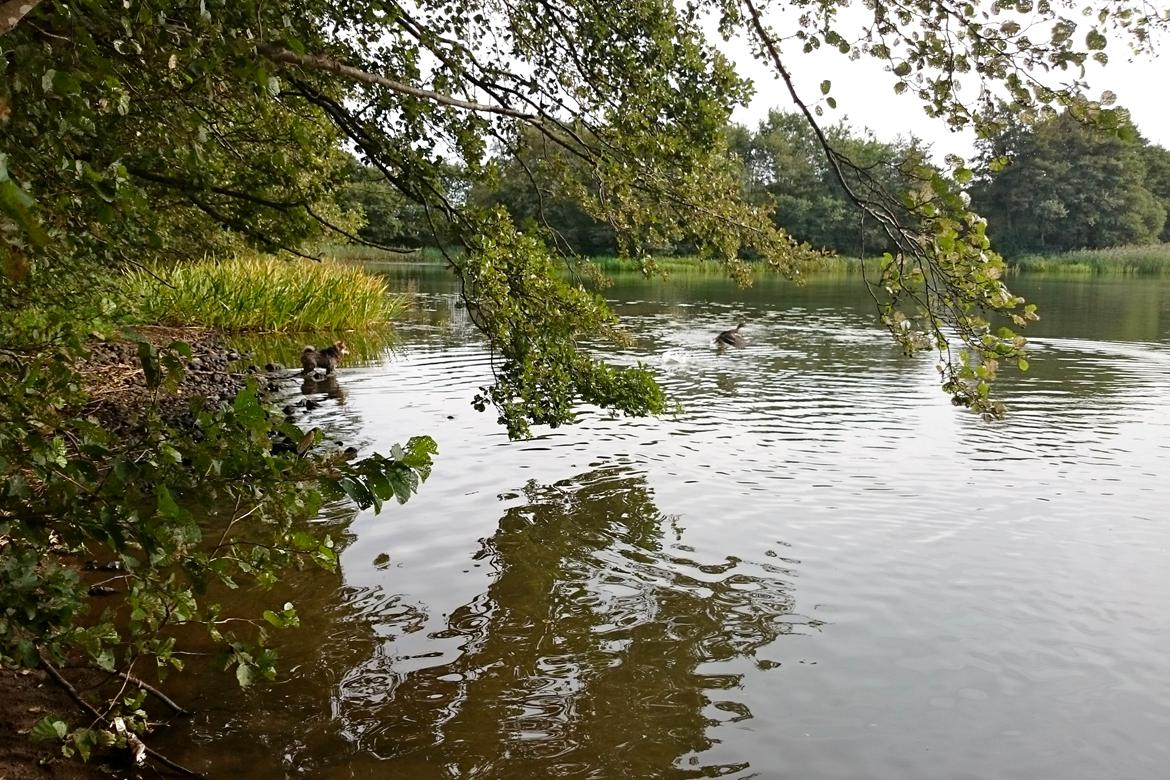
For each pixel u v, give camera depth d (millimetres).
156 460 2658
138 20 3162
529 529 7246
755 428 11047
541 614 5637
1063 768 4062
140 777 3869
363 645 5184
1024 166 77875
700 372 15664
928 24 3852
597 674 4879
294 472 2680
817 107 4035
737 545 6898
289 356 17062
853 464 9297
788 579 6230
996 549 6809
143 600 2801
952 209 3607
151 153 4996
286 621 3188
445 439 10258
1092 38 3461
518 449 9836
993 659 5078
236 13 4004
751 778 3969
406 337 20703
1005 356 3668
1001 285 3543
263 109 5902
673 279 48062
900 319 3865
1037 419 11680
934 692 4723
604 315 6430
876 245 75875
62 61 2725
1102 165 79812
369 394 13195
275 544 2963
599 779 3934
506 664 4977
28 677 4535
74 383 3131
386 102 6277
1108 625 5516
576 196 7047
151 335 16266
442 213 6316
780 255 6551
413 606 5742
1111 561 6574
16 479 2492
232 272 20562
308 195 6406
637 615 5637
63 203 2760
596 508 7785
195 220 6957
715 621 5559
